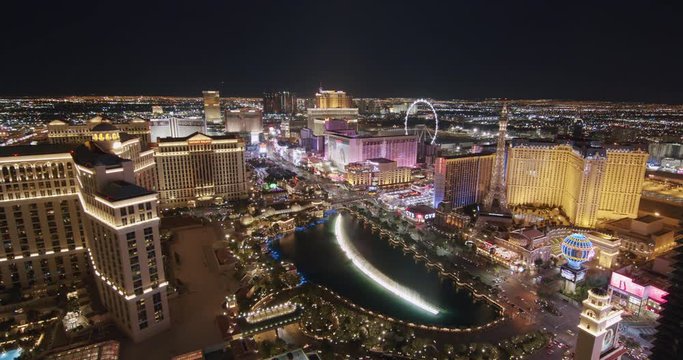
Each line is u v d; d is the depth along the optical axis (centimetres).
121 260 14975
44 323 16738
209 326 16862
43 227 18875
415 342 16588
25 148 18888
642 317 19462
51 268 19288
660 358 10744
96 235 16250
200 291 19862
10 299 17812
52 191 18825
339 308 19588
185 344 15625
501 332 18250
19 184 18175
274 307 18250
